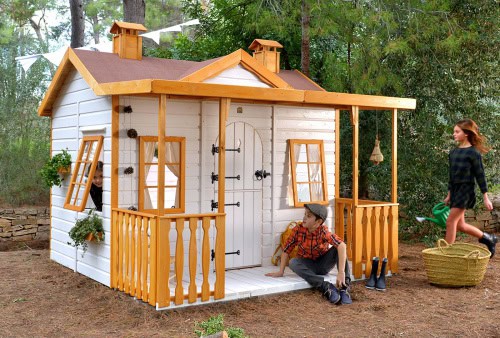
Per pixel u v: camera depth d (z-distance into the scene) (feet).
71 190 28.12
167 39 60.08
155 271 21.44
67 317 21.59
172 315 21.15
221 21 46.91
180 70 27.71
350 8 35.01
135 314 21.45
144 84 20.86
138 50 27.84
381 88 37.99
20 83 49.65
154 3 73.51
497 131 38.58
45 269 29.55
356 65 35.91
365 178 42.01
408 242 38.91
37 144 48.24
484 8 37.19
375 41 34.63
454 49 34.63
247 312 21.84
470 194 27.04
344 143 40.65
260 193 28.09
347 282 24.70
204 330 17.74
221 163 22.62
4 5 62.34
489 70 38.04
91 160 26.63
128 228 23.27
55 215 31.01
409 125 39.32
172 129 25.48
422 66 38.14
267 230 28.35
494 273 28.43
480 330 19.93
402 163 38.55
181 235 21.66
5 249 42.09
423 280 27.32
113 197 24.41
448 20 34.73
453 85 37.63
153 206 25.18
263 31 38.32
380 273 26.02
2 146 47.32
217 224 22.44
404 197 39.04
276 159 28.55
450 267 25.45
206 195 26.40
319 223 24.57
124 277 23.67
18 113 48.62
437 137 38.34
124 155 24.58
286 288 24.21
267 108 28.22
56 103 30.78
